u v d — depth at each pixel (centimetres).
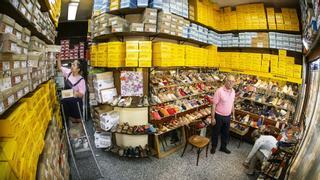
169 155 379
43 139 153
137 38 359
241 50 518
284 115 420
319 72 268
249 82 493
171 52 355
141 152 349
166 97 390
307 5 252
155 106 386
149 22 327
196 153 393
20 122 104
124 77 347
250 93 479
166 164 346
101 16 351
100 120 348
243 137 471
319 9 173
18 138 98
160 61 336
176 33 370
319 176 152
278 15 446
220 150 411
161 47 333
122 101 343
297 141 262
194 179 307
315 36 211
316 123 224
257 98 462
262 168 287
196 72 506
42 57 177
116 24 321
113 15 352
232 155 392
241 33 486
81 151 335
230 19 495
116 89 370
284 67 434
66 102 326
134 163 344
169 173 320
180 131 429
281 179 244
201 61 455
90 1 508
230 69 508
